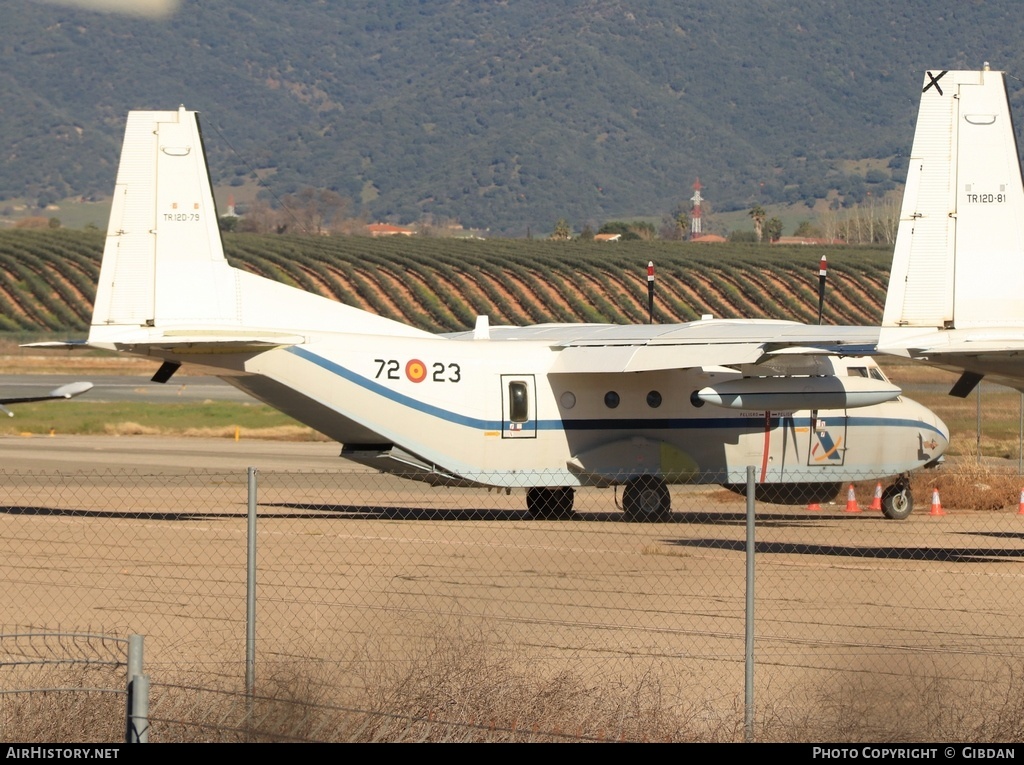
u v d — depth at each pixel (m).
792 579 58.34
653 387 85.69
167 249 83.06
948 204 61.09
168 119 83.25
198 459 126.56
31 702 34.84
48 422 167.12
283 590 54.84
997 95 61.31
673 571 60.53
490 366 84.31
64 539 71.12
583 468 84.69
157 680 38.28
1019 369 61.59
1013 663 41.34
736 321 91.69
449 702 34.50
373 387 82.81
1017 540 74.44
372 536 73.50
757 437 86.69
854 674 39.81
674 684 38.56
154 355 82.94
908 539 74.88
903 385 175.62
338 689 36.75
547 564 62.50
